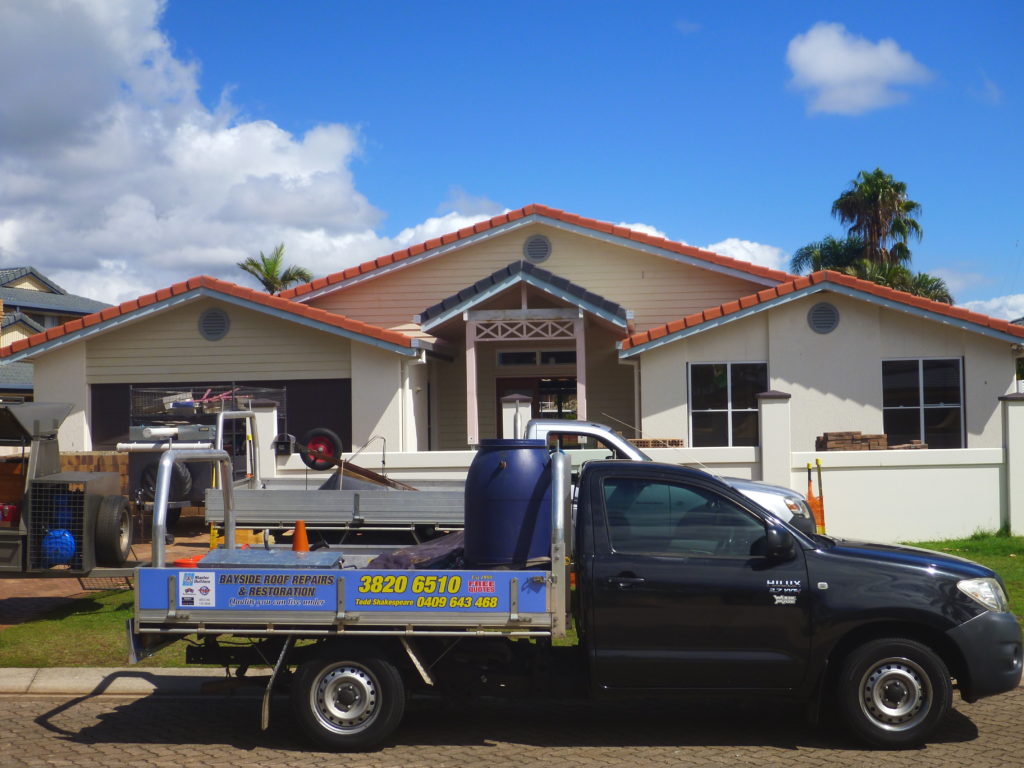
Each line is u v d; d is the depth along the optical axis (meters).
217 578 6.48
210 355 18.06
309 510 10.34
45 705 7.73
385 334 17.39
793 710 7.55
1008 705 7.64
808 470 14.09
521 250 20.36
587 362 20.89
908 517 14.46
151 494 12.75
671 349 17.52
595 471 6.79
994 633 6.41
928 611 6.36
